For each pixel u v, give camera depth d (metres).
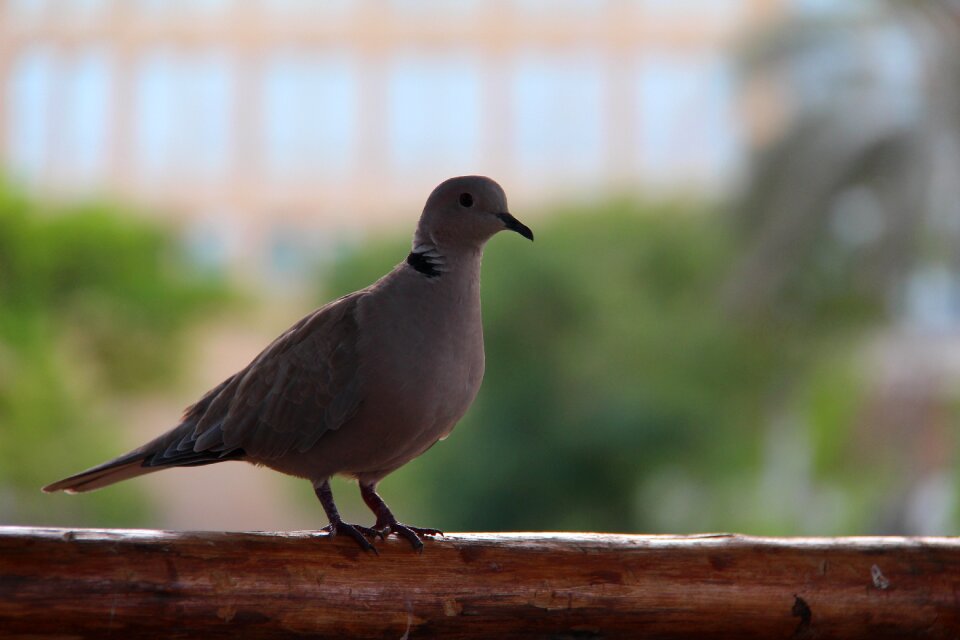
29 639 4.50
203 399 6.21
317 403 5.67
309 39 18.45
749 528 14.97
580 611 5.06
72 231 11.52
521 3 18.66
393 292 5.70
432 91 18.69
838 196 14.04
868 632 5.34
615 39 18.39
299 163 18.27
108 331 11.94
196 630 4.68
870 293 14.19
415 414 5.60
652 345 15.13
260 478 16.72
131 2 17.56
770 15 14.87
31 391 11.35
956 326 14.39
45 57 17.12
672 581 5.14
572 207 16.05
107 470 5.94
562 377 14.97
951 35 13.28
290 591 4.78
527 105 18.59
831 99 14.04
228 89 18.11
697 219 15.53
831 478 15.23
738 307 14.90
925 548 5.43
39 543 4.52
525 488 14.85
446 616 4.96
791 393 15.27
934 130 13.34
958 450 13.95
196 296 12.48
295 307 16.16
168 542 4.70
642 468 14.94
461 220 5.73
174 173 17.80
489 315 15.00
